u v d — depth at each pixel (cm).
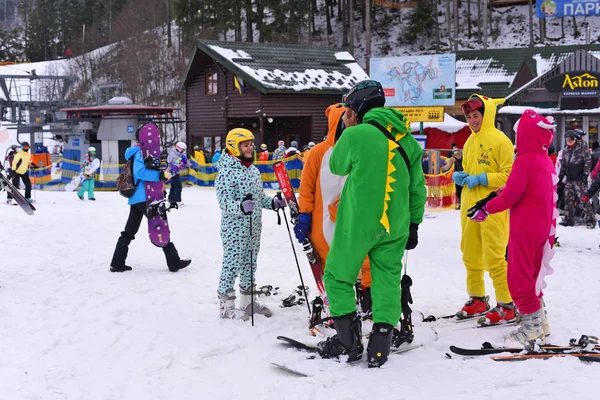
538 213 494
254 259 625
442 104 1842
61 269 856
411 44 5575
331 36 5850
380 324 460
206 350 518
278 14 5175
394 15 5959
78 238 1119
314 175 543
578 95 2164
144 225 1280
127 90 4759
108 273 834
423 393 410
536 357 466
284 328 582
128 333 571
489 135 584
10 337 554
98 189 2425
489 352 484
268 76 2870
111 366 486
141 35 5178
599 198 1336
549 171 500
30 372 468
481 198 582
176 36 5912
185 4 5306
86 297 703
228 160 612
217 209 1625
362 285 593
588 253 973
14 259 927
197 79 3195
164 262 910
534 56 3438
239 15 5359
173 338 555
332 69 3128
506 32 5634
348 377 441
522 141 499
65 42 8519
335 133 530
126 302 681
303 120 3078
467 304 608
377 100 491
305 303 672
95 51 6038
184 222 1344
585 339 491
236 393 427
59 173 2444
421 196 483
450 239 1113
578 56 2155
